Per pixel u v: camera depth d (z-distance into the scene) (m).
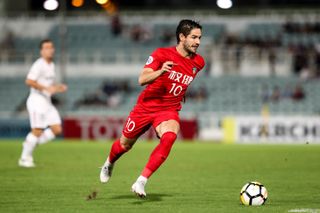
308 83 138.12
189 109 134.12
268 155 75.00
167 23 160.12
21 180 47.06
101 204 34.59
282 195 38.66
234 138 107.56
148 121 35.06
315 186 43.66
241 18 157.62
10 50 153.88
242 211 31.95
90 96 138.25
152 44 155.75
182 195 38.69
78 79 147.00
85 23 161.12
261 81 140.50
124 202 35.34
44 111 58.25
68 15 166.75
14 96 143.62
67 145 95.38
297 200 36.28
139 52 152.50
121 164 62.34
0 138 117.50
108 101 136.75
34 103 57.88
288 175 51.53
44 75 57.75
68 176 50.03
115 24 157.88
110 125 112.06
